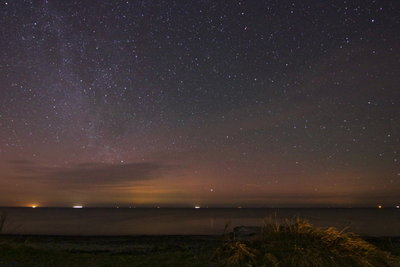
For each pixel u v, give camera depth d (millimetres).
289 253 8977
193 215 130250
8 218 95625
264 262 8828
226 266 9109
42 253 11906
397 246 13125
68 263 10562
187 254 11797
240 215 129125
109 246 22516
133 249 19734
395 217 96688
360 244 9523
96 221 81750
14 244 13070
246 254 9344
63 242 25531
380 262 9070
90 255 12195
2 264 9961
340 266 8492
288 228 10148
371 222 67438
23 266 9875
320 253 8773
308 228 10023
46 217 107625
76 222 76875
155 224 67562
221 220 85438
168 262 10391
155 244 23609
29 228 54156
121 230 49625
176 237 29984
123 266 10172
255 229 12406
